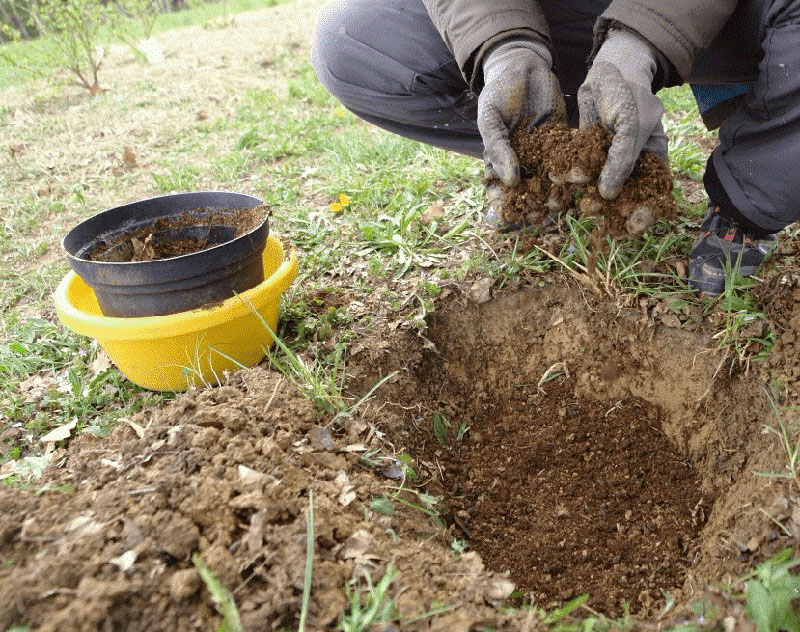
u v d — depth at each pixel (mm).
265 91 2004
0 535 525
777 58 653
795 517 562
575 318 896
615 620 608
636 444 833
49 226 1292
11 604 469
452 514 766
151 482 579
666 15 664
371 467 683
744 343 760
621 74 650
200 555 526
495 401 913
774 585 504
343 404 731
